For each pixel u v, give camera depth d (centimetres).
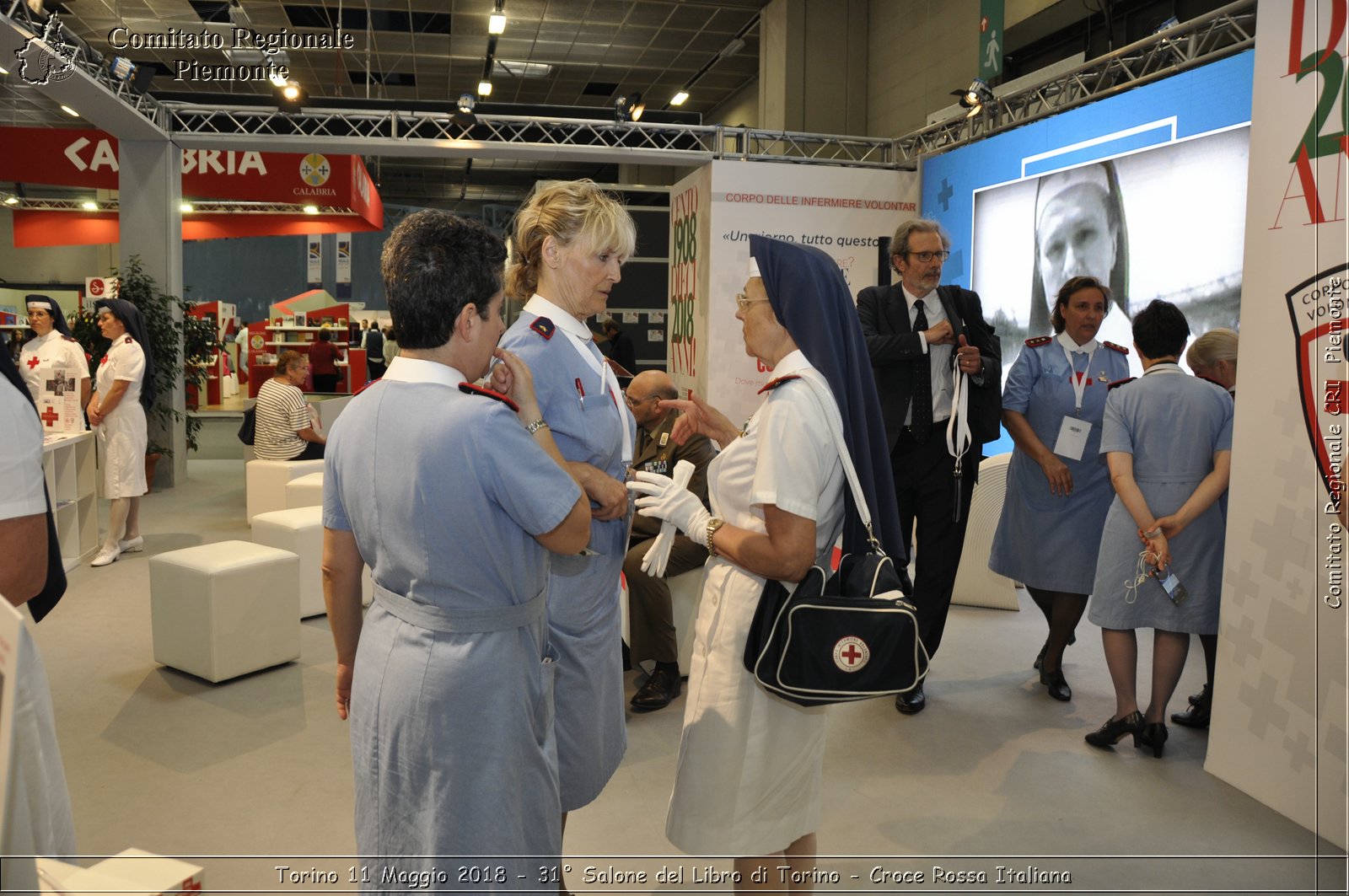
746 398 733
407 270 139
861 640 164
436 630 139
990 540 511
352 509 146
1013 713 359
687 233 778
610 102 1617
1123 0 785
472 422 135
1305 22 256
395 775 141
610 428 191
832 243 732
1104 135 555
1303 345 260
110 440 581
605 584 192
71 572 557
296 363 693
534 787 146
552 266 193
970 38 922
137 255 892
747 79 1495
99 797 283
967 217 682
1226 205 476
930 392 358
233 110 867
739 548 173
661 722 346
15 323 1602
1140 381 312
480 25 1238
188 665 381
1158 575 304
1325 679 259
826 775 304
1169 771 306
